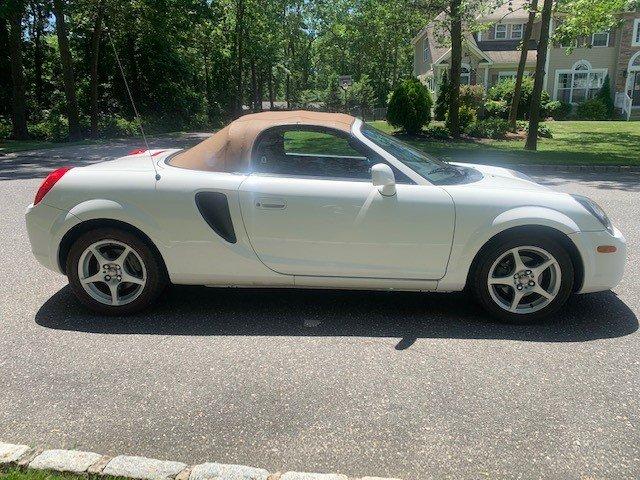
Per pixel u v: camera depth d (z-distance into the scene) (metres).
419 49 43.62
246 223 3.89
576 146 19.09
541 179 12.06
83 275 4.04
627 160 14.64
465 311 4.24
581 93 35.88
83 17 26.31
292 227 3.88
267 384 3.14
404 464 2.46
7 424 2.75
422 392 3.06
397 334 3.82
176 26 25.67
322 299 4.46
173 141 22.59
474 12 20.77
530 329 3.92
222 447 2.57
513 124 24.20
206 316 4.11
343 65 66.19
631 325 3.98
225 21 41.34
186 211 3.89
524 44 23.64
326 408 2.90
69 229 3.96
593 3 17.62
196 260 3.96
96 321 4.02
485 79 34.91
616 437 2.66
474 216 3.81
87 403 2.94
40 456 2.42
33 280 4.90
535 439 2.64
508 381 3.19
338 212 3.84
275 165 4.01
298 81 71.25
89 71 32.16
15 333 3.81
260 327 3.93
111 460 2.39
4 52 28.45
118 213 3.89
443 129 22.69
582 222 3.86
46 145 19.53
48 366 3.34
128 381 3.17
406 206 3.81
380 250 3.88
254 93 48.69
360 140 3.96
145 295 4.05
